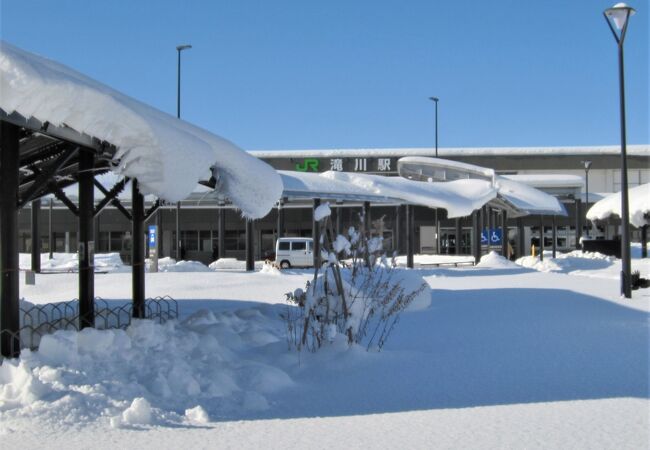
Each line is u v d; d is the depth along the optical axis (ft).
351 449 16.11
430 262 107.96
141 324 26.35
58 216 152.66
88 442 16.40
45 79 18.48
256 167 33.24
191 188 25.49
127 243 150.20
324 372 24.89
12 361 21.22
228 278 63.93
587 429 17.60
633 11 52.29
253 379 22.76
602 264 98.78
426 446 16.31
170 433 17.29
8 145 21.88
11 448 15.90
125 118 21.76
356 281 36.01
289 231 157.17
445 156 195.42
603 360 26.55
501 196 104.06
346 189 78.18
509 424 18.11
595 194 175.52
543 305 45.11
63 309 37.42
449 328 34.99
